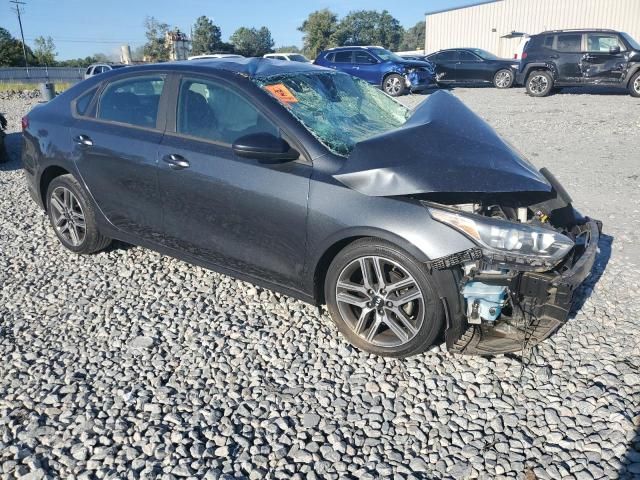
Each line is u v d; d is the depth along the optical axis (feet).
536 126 35.35
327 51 61.31
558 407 9.05
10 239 16.46
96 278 13.78
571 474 7.74
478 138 10.37
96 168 13.33
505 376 9.84
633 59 49.67
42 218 18.37
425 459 8.09
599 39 50.85
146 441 8.39
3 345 10.94
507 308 10.00
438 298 9.43
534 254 8.96
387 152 9.80
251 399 9.38
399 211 9.41
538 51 52.95
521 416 8.89
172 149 11.94
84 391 9.53
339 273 10.30
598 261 14.62
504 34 108.06
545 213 10.99
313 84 12.43
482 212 9.75
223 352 10.69
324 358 10.48
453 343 9.63
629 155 26.55
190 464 7.96
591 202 19.66
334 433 8.59
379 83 58.03
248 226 11.06
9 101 67.21
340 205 9.84
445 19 115.55
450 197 9.68
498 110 43.52
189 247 12.34
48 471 7.84
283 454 8.16
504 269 9.33
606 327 11.39
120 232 13.62
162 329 11.48
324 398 9.37
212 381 9.86
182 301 12.62
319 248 10.23
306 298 10.99
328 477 7.76
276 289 11.38
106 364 10.32
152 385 9.74
